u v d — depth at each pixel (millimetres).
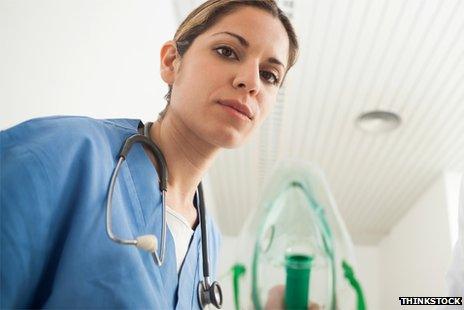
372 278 3838
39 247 490
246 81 696
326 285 477
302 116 2246
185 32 790
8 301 440
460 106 2084
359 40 1759
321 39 1771
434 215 2762
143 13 1327
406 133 2334
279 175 595
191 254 782
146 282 570
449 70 1869
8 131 536
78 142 591
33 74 793
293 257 482
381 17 1647
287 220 532
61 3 891
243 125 709
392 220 3459
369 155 2578
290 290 466
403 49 1783
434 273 2691
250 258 504
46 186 509
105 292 516
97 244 539
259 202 563
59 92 871
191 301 729
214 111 697
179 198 806
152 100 1415
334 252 501
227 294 782
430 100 2068
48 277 518
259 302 468
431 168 2678
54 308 484
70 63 915
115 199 609
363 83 1996
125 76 1183
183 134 758
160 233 670
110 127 718
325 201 562
